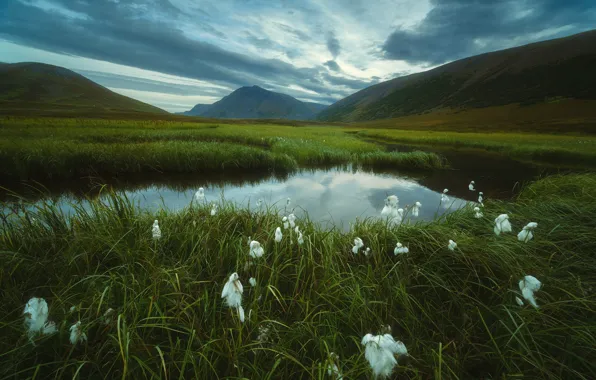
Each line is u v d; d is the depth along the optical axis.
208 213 4.95
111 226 3.85
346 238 4.20
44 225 4.00
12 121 35.34
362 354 1.87
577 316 2.38
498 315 2.35
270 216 5.05
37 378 1.88
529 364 2.00
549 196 6.31
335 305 2.63
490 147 28.97
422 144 34.41
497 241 3.46
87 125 35.06
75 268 3.04
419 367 1.97
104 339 2.08
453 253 3.23
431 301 2.77
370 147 21.75
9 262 2.85
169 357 1.99
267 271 3.01
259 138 26.00
